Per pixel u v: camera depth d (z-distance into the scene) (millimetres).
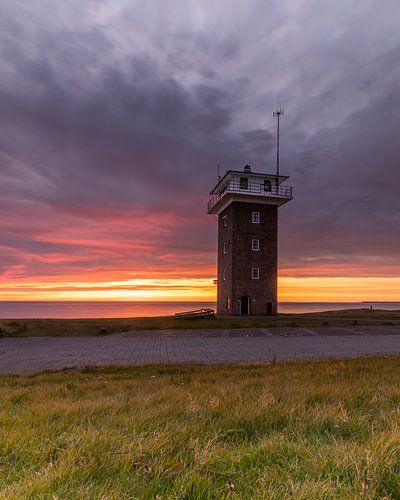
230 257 46031
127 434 3705
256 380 8445
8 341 23500
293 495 2258
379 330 28844
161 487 2498
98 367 13789
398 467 2668
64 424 4172
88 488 2373
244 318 39594
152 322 34188
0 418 4539
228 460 2947
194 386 8031
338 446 3121
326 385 7016
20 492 2314
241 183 46406
